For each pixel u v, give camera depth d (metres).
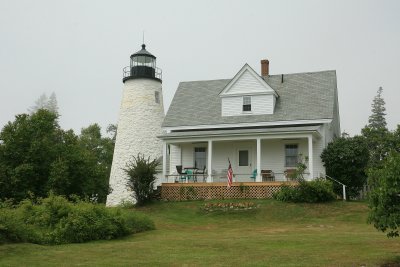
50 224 17.39
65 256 13.29
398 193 11.20
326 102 32.78
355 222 21.95
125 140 36.97
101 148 58.50
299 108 32.94
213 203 27.08
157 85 38.50
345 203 25.70
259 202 27.17
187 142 32.91
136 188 29.22
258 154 30.00
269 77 37.06
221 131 32.09
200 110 35.84
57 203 18.06
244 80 34.25
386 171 11.36
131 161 34.88
